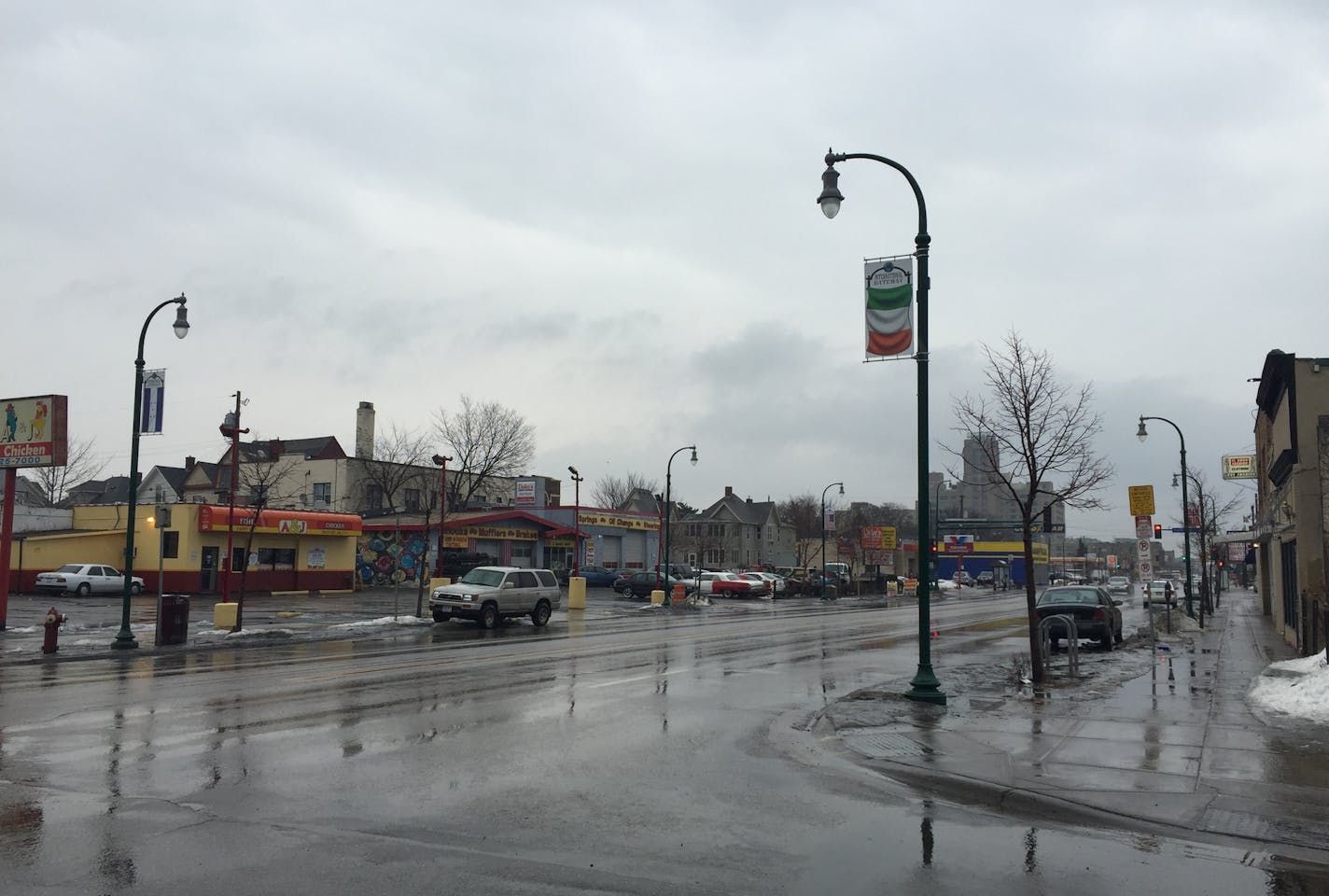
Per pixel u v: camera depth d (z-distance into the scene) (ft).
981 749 32.42
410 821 23.40
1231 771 28.84
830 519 216.95
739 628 102.63
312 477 217.56
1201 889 19.51
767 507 383.45
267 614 110.83
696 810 25.14
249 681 51.03
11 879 18.85
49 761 29.84
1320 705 39.58
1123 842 22.75
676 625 107.24
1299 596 67.82
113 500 254.68
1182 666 59.67
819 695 47.91
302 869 19.70
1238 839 22.72
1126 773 28.66
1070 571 495.82
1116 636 80.53
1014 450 55.98
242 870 19.60
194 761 29.91
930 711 40.96
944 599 219.20
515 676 54.49
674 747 33.94
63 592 136.67
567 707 42.60
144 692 46.57
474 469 247.91
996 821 24.58
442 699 44.39
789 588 222.89
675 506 387.34
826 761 31.94
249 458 229.04
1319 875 20.39
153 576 145.28
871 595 238.07
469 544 198.18
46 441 81.76
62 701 43.16
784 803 26.16
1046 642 60.75
